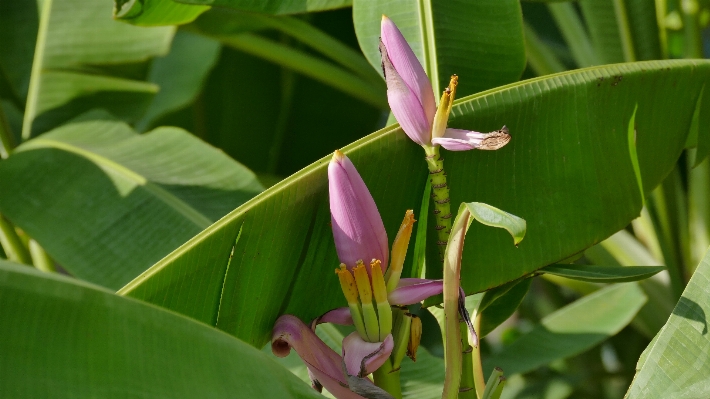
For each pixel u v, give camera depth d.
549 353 2.73
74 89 3.17
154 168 2.55
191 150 2.59
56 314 1.98
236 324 2.22
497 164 2.28
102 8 3.25
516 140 2.28
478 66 2.42
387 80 2.16
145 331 2.00
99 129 2.73
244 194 2.50
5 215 2.52
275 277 2.22
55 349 1.97
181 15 2.56
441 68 2.41
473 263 2.28
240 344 2.03
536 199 2.29
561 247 2.29
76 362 1.97
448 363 2.12
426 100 2.16
